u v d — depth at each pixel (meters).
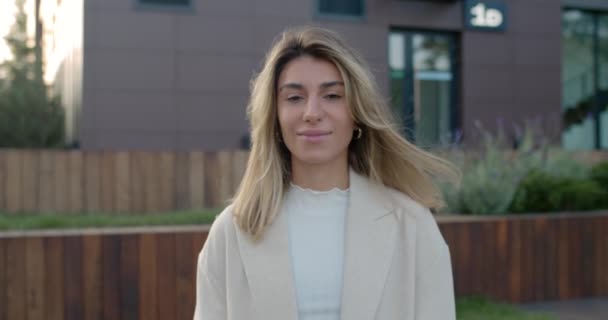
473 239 5.19
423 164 1.67
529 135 7.87
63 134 9.24
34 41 13.30
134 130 9.39
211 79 9.73
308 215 1.58
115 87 9.32
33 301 4.16
